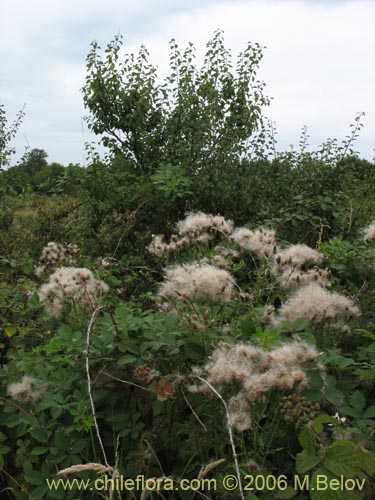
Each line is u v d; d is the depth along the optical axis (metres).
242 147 7.57
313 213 6.57
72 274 3.58
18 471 2.90
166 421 2.79
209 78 8.17
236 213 7.02
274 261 3.77
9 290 4.26
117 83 8.31
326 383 2.63
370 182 7.32
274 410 2.51
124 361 2.79
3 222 6.75
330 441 2.38
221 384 2.51
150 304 4.28
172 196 6.79
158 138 8.23
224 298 3.07
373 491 2.26
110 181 7.14
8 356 3.39
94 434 2.79
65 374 2.93
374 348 2.91
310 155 7.48
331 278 3.97
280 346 2.70
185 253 4.59
